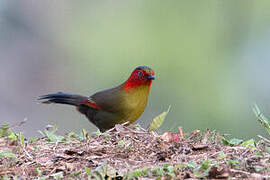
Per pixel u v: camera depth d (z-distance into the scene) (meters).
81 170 6.36
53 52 19.14
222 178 5.70
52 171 6.40
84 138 7.82
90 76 18.30
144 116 16.12
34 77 18.84
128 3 18.59
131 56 17.52
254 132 15.42
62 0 19.33
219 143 7.36
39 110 17.98
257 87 16.94
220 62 17.17
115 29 18.50
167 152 6.81
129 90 9.75
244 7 17.78
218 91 16.55
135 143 7.30
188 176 5.76
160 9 17.84
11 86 18.50
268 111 16.44
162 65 16.89
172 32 17.48
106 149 7.14
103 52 18.41
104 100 9.81
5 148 7.25
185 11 17.70
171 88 16.55
